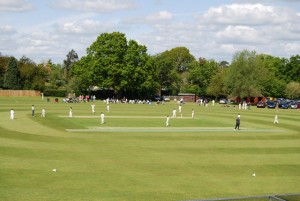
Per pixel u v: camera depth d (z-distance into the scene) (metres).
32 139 45.09
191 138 50.56
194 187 26.83
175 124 66.81
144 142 45.97
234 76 148.38
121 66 142.88
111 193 24.72
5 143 41.56
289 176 31.23
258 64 152.50
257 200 16.62
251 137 53.72
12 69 167.88
